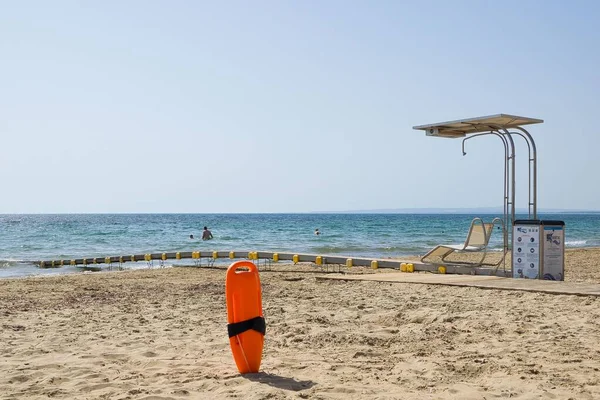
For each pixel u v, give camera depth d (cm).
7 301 1102
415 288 1135
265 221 11594
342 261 1633
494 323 763
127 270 1998
